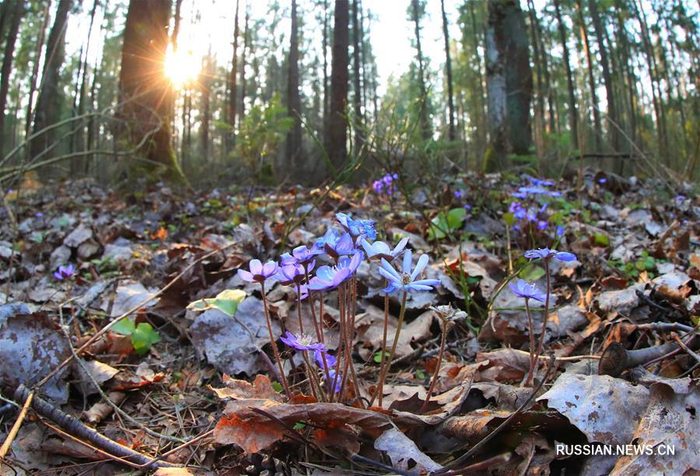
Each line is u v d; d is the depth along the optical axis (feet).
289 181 25.94
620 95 84.58
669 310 6.00
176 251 9.65
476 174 17.42
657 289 6.35
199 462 4.17
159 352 6.56
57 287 8.97
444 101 100.32
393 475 3.59
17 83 87.51
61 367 5.19
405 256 3.79
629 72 82.17
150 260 10.54
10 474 4.00
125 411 5.20
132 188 20.44
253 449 3.57
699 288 6.45
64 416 4.35
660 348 4.61
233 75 69.26
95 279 9.57
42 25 12.19
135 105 24.07
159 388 5.66
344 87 34.37
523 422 3.76
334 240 3.72
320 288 3.37
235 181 25.36
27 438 4.41
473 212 12.24
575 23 73.77
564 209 12.56
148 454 4.38
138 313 7.31
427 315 6.88
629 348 5.50
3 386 5.00
